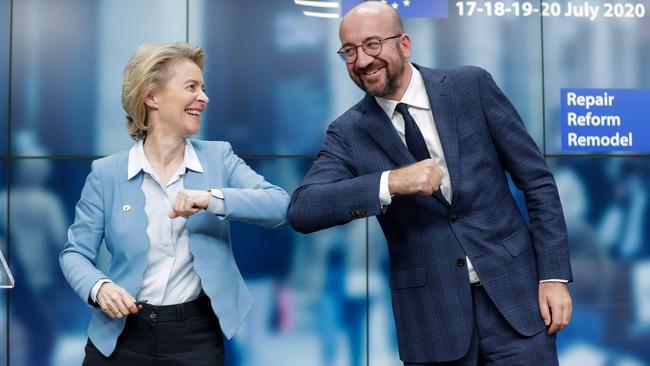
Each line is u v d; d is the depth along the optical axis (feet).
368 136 7.34
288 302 12.56
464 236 7.00
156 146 6.99
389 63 6.97
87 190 7.06
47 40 12.53
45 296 12.42
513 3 12.76
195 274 6.81
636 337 12.67
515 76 12.72
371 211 6.74
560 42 12.76
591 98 12.74
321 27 12.67
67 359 12.44
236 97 12.60
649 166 12.77
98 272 6.70
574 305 12.67
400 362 12.56
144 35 12.60
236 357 12.48
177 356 6.66
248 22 12.64
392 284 7.36
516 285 6.96
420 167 6.56
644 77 12.80
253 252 12.56
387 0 12.64
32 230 12.44
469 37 12.71
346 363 12.55
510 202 7.25
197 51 7.12
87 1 12.58
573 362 12.67
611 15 12.81
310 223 6.99
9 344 12.37
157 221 6.81
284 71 12.64
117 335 6.65
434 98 7.14
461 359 7.02
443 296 7.00
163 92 6.88
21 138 12.47
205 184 7.00
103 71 12.55
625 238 12.71
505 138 7.19
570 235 12.71
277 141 12.60
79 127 12.51
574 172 12.71
